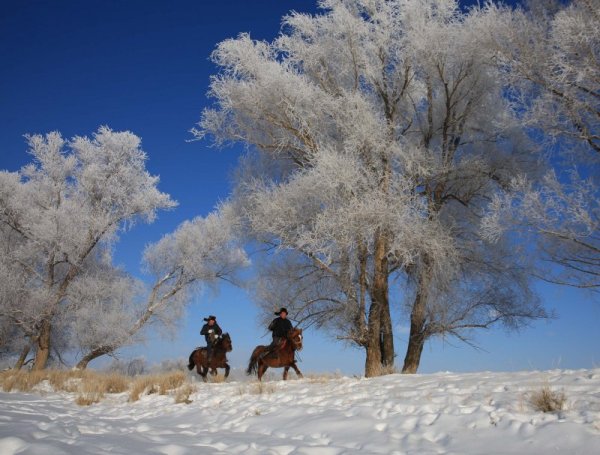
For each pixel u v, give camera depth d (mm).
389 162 14477
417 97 16500
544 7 13062
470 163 15406
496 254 15914
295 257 16406
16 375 16609
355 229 13289
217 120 15820
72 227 23016
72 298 22703
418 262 14625
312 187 13547
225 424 7516
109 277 24859
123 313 22938
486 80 15102
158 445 4961
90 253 25781
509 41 11992
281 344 13773
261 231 15188
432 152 14859
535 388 6449
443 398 6781
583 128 11320
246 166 17266
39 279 23891
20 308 22281
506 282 16078
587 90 11305
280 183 15516
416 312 15555
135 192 25391
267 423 7105
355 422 6215
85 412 10070
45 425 5773
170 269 24922
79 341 22188
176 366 25016
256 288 16969
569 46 10852
